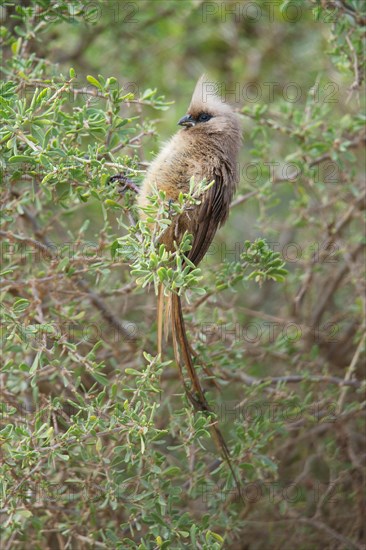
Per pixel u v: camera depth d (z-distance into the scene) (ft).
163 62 49.16
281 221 48.57
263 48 50.57
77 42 45.01
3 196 30.35
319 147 36.63
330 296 43.29
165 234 30.73
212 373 32.78
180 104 47.75
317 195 42.14
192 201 25.00
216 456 31.94
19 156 25.39
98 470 27.68
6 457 26.55
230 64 51.60
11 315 27.66
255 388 33.45
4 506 26.40
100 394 26.89
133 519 27.84
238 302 45.75
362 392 37.52
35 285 31.37
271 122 37.14
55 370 30.86
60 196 30.73
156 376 26.91
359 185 40.50
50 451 25.82
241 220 48.49
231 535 32.09
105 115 28.40
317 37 48.11
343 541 36.27
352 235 42.98
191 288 24.59
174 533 27.12
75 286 32.99
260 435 30.91
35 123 25.66
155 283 24.03
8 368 28.60
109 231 37.27
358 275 39.40
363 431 41.47
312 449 40.96
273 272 29.22
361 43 33.94
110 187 27.53
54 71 31.78
